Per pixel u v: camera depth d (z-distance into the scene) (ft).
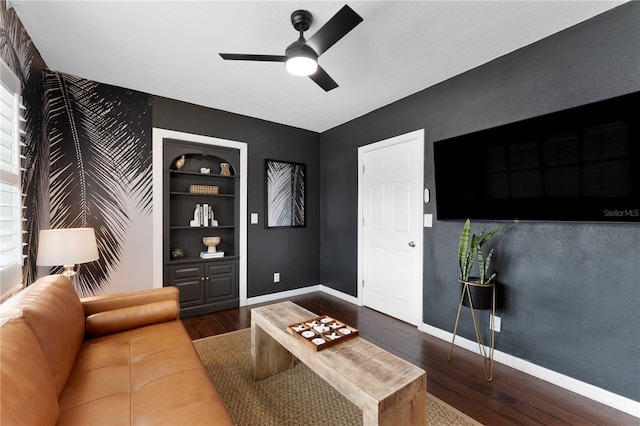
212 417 3.50
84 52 7.40
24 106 6.36
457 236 8.52
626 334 5.70
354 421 5.36
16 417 2.60
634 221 5.43
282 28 6.45
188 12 5.93
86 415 3.49
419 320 9.56
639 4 5.53
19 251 6.03
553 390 6.37
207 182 11.72
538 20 6.14
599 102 5.66
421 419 4.17
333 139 13.39
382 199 11.05
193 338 8.80
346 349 4.93
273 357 6.80
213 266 11.11
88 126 8.94
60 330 4.27
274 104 10.75
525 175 6.84
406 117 10.03
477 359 7.71
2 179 5.40
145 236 9.81
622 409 5.68
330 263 13.56
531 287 7.01
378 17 6.04
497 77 7.62
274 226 12.71
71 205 8.71
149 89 9.55
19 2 5.63
